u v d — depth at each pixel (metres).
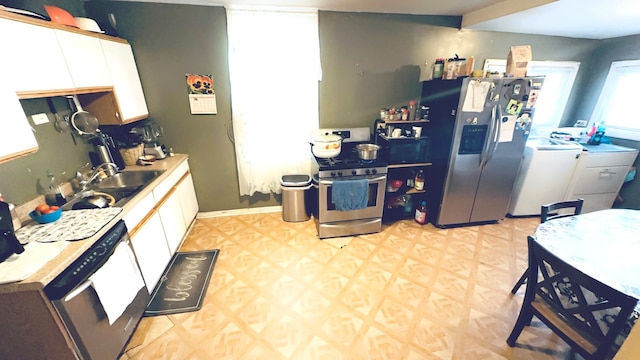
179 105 2.71
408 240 2.74
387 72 2.95
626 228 1.59
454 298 1.99
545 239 1.49
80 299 1.22
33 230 1.37
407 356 1.56
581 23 2.48
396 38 2.83
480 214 2.93
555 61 3.19
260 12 2.45
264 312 1.87
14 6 1.62
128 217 1.67
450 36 2.91
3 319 1.11
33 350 1.19
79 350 1.24
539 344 1.63
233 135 2.92
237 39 2.50
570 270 1.12
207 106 2.75
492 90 2.40
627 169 2.94
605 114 3.18
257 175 3.03
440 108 2.73
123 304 1.46
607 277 1.19
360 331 1.72
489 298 1.98
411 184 3.11
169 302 1.95
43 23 1.46
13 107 1.22
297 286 2.12
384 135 2.86
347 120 3.08
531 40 3.06
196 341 1.66
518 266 2.34
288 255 2.50
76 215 1.51
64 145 1.94
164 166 2.40
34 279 1.06
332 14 2.64
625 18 2.26
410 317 1.83
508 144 2.64
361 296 2.01
